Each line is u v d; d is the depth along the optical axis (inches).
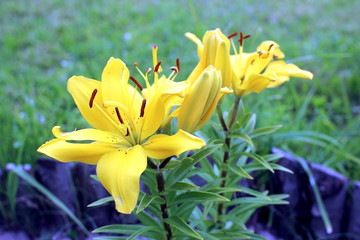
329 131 34.5
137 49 45.6
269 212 29.2
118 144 14.8
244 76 17.7
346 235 27.6
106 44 48.1
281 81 17.8
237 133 18.6
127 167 13.5
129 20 56.6
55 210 29.1
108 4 61.5
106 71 15.0
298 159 26.7
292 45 48.0
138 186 13.1
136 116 15.1
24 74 43.6
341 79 42.1
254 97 37.2
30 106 33.9
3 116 33.3
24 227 29.7
